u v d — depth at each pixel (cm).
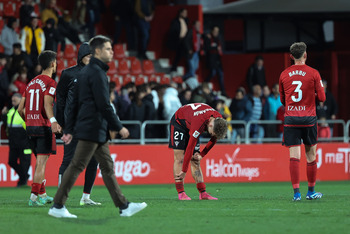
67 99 2439
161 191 3631
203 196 2750
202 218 1986
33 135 2423
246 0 6109
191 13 6631
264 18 7044
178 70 6650
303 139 2606
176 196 3106
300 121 2542
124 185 4391
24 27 5394
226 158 4653
